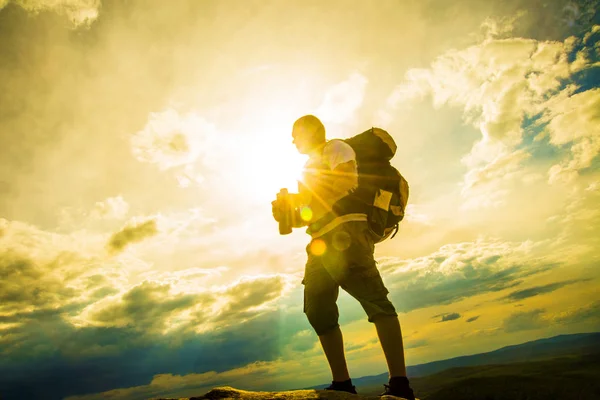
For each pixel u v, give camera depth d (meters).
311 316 2.86
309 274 2.90
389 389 2.37
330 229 2.62
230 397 2.32
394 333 2.43
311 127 2.85
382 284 2.59
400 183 2.76
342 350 2.82
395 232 3.00
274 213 2.83
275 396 2.33
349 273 2.55
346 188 2.53
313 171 2.72
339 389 2.74
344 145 2.61
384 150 2.77
